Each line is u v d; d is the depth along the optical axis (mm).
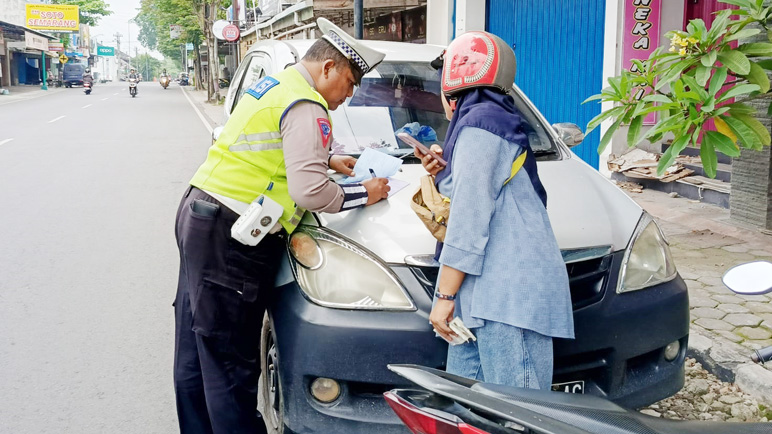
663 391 3020
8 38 50312
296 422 2750
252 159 2666
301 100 2611
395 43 4520
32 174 10938
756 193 6348
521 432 1573
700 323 4367
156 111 27859
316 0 11883
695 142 3797
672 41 3953
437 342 2633
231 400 2818
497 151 2238
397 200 3016
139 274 5891
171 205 8656
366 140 3592
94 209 8383
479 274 2215
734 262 5559
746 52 3785
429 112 3801
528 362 2250
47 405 3705
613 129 4090
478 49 2320
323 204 2615
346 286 2730
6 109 28031
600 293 2854
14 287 5531
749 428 1681
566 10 9664
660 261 3113
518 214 2289
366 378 2643
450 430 1513
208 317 2713
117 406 3711
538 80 10531
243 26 30250
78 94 46344
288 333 2750
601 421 1602
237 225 2613
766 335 4164
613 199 3289
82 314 4980
